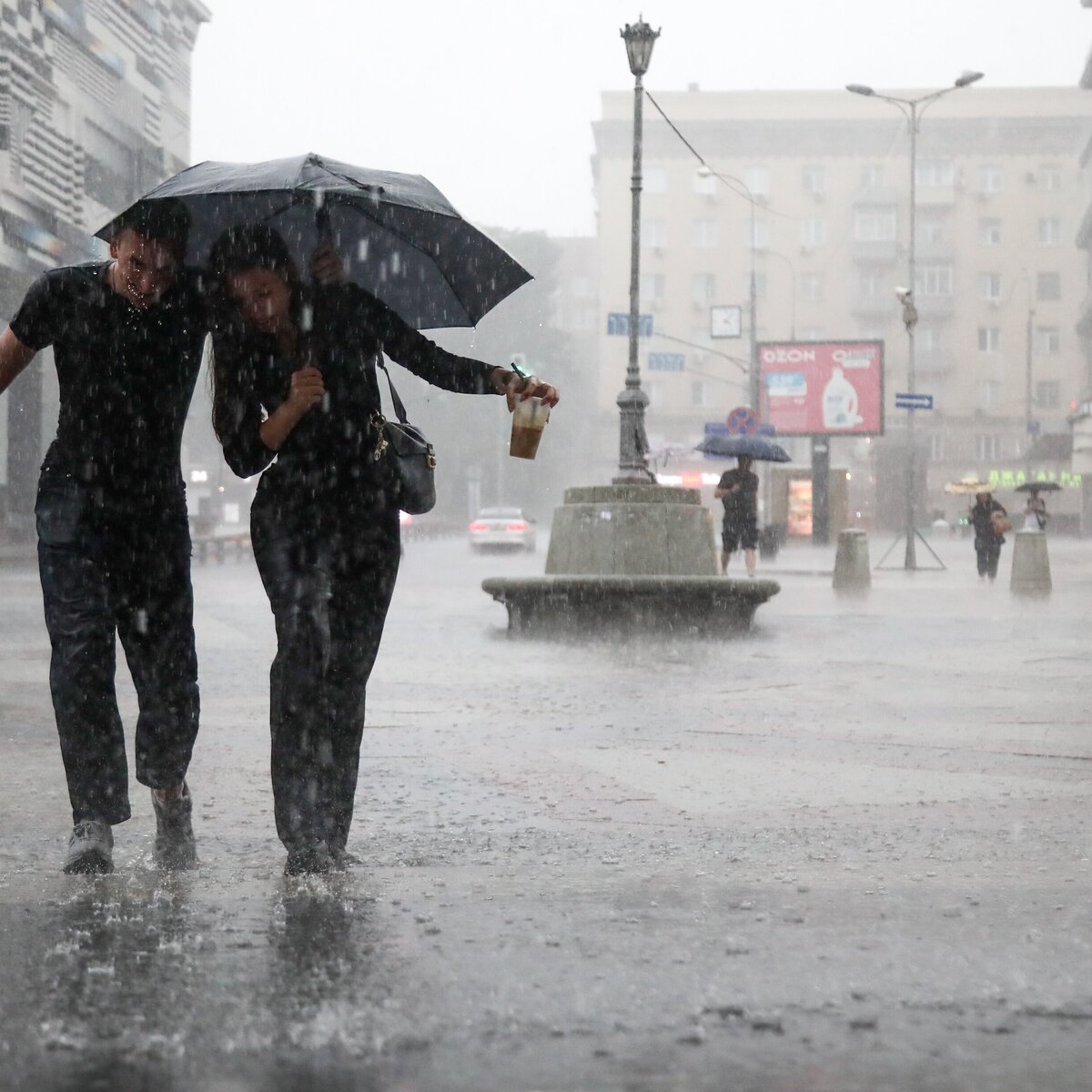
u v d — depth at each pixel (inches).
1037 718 349.7
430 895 178.4
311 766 188.1
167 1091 115.2
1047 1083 117.3
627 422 724.0
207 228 199.3
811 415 2023.9
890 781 264.2
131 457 190.2
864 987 141.8
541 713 356.5
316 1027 129.0
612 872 192.4
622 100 4094.5
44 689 394.9
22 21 1643.7
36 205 1701.5
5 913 167.3
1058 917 169.6
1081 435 2874.0
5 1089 115.3
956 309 4050.2
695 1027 130.0
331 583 193.6
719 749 300.8
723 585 601.3
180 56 2249.0
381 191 188.5
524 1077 118.0
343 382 190.7
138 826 219.0
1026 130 4025.6
